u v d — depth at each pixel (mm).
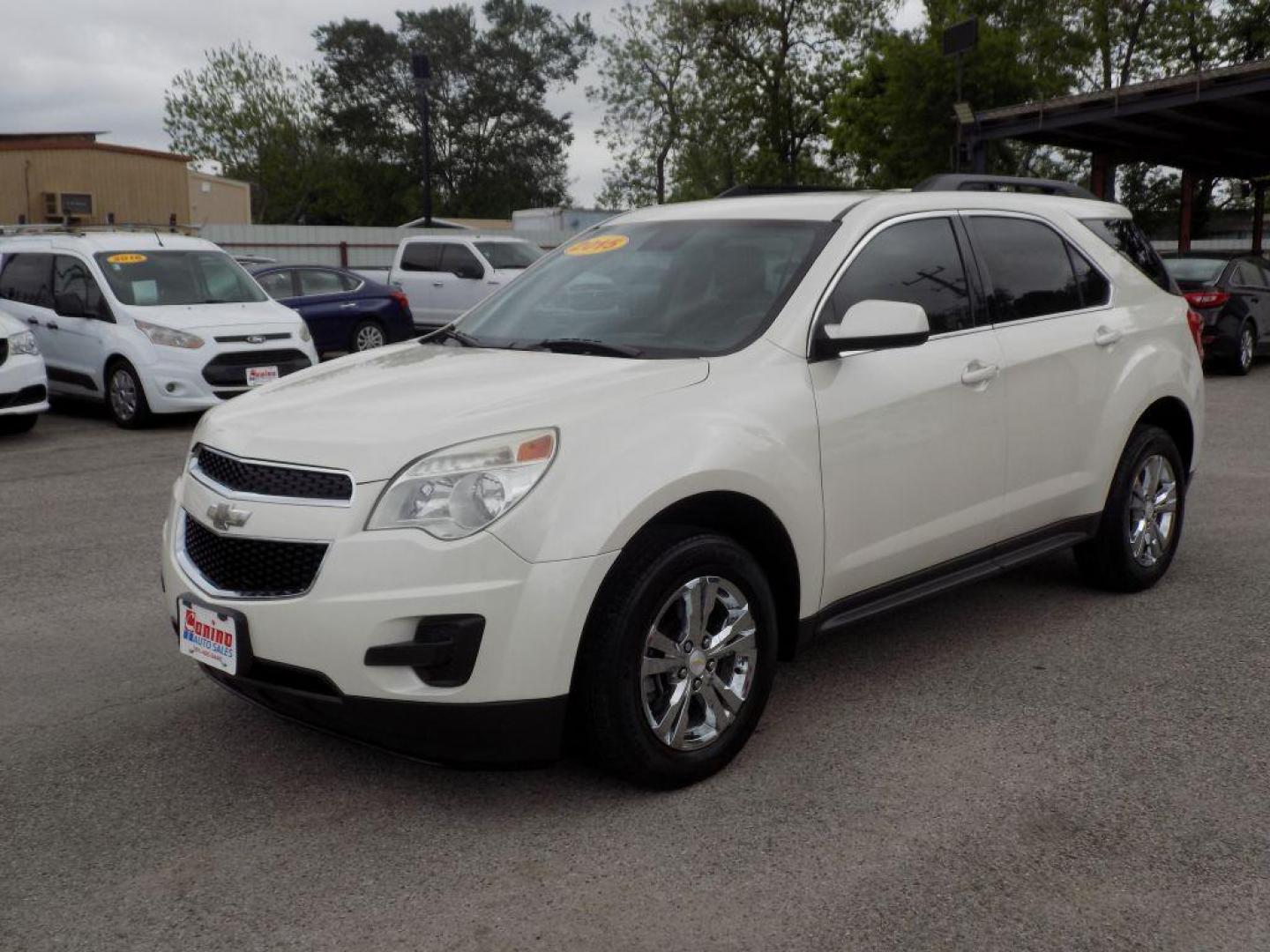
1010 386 4398
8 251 12367
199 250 12039
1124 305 5121
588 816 3270
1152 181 46406
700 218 4438
